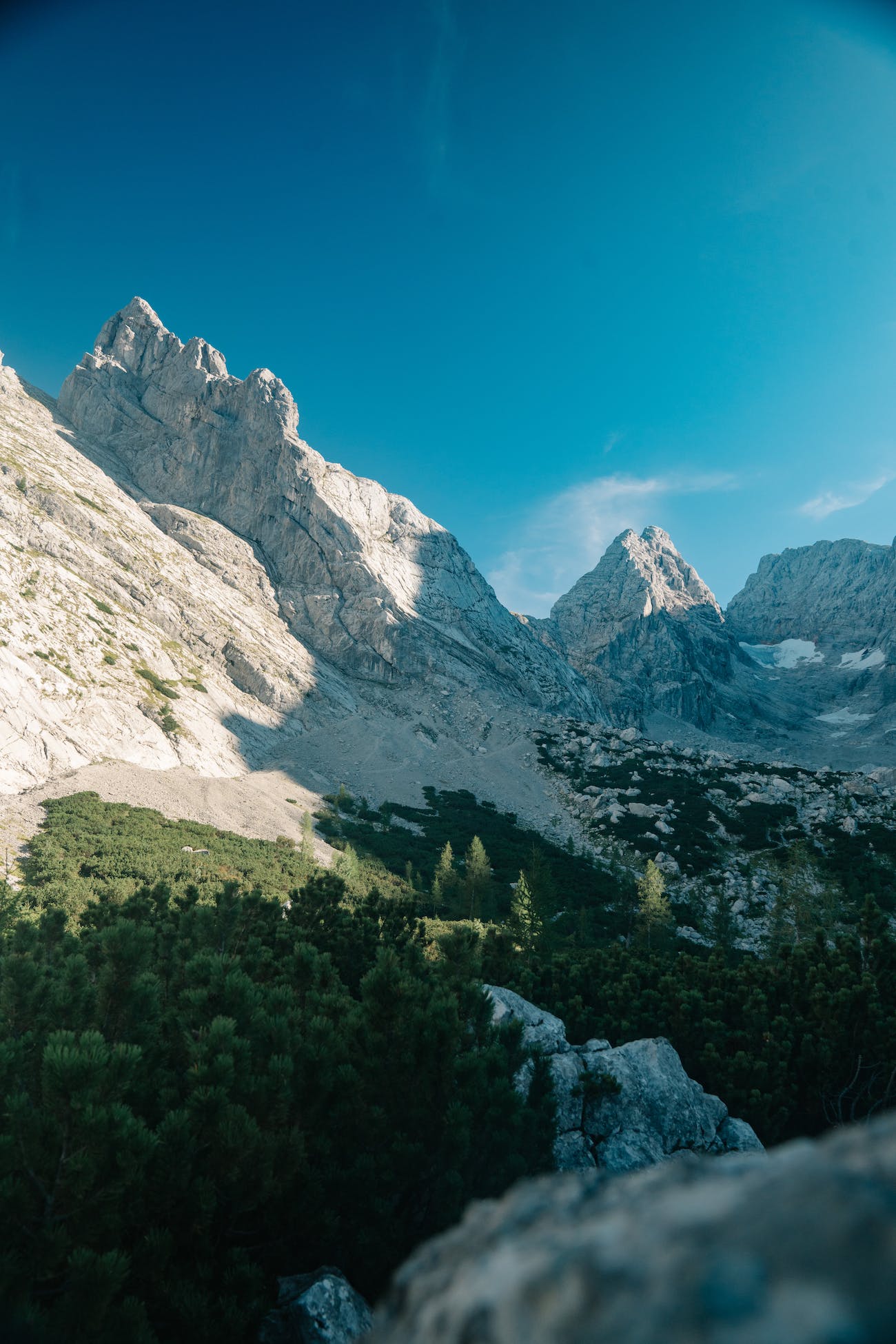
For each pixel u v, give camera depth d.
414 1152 9.12
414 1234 9.21
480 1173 9.62
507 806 92.38
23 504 100.12
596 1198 1.61
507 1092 9.91
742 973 22.92
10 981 9.57
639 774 99.38
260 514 139.12
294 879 45.50
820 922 51.00
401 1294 1.75
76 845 42.59
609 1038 19.28
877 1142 1.20
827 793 86.88
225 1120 7.38
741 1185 1.21
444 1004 10.32
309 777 87.44
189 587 111.50
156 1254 6.66
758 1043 18.98
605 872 68.69
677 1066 15.69
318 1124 9.04
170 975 13.23
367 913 19.70
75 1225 6.33
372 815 79.31
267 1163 7.41
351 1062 10.08
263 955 14.03
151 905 17.44
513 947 23.14
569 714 149.50
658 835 77.25
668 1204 1.27
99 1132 6.39
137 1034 9.57
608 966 23.94
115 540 107.06
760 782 92.94
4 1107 6.93
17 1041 7.67
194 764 74.94
